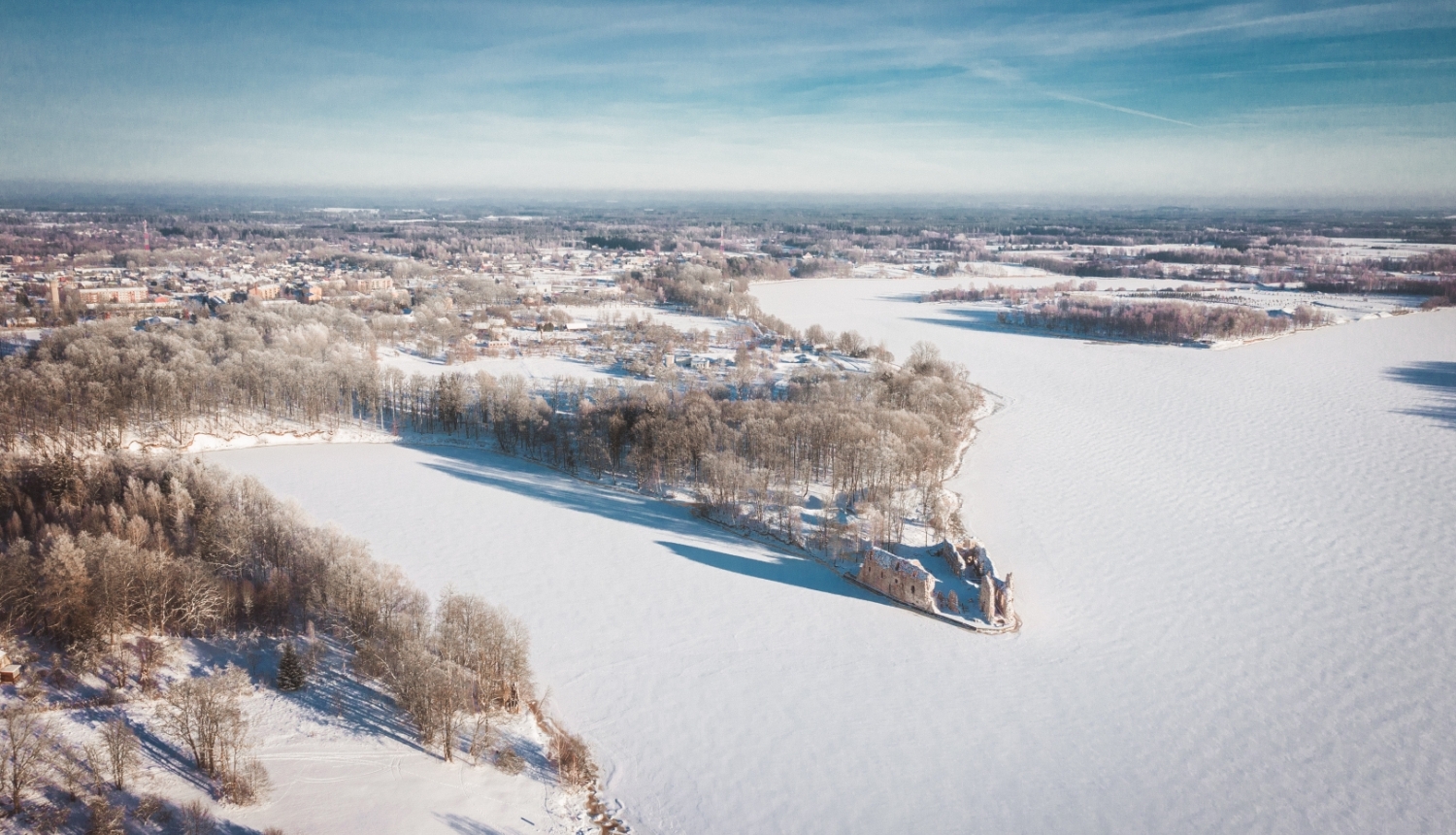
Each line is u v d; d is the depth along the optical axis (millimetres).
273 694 148125
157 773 125250
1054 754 153750
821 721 160500
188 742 127062
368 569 173000
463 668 154750
